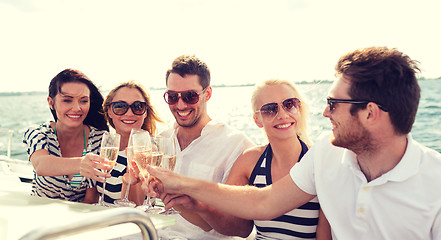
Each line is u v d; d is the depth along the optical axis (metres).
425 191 1.64
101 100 2.96
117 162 2.77
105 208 1.88
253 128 16.14
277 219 2.33
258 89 2.42
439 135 15.35
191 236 2.69
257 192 2.03
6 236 1.41
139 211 1.26
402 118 1.61
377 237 1.74
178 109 2.90
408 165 1.64
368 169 1.76
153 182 2.13
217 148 2.92
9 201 1.98
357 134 1.68
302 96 2.45
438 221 1.63
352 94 1.66
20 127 33.62
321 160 1.92
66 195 2.82
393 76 1.60
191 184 2.00
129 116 2.79
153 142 2.22
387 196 1.69
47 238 1.06
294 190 2.00
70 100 2.75
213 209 2.29
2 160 4.38
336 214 1.87
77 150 2.95
